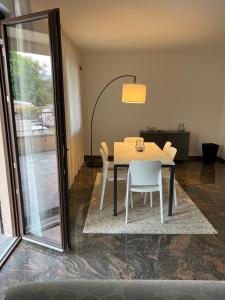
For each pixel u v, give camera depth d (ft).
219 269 7.19
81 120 18.53
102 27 12.02
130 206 11.38
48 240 8.35
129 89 12.05
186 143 19.29
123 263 7.46
